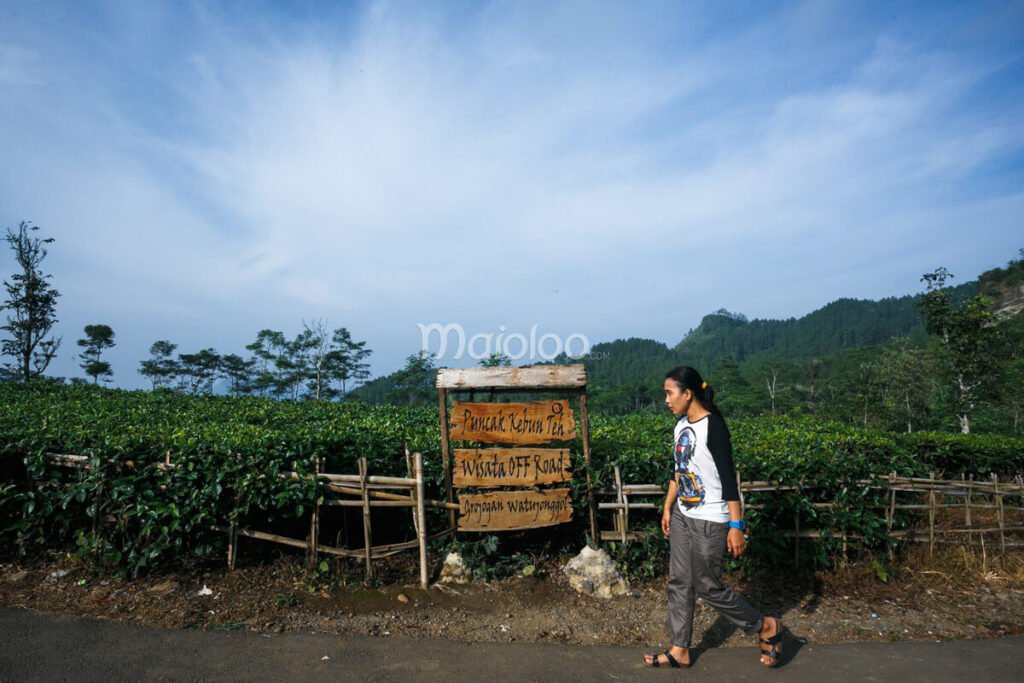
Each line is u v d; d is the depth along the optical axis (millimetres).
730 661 3674
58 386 14047
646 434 7391
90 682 3143
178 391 14812
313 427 7461
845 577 5109
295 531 5000
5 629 3695
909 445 8602
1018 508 6125
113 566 4578
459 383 4992
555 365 4973
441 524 5051
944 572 5316
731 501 3453
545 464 5004
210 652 3514
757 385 101500
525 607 4398
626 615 4344
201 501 4500
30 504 4648
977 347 30812
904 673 3557
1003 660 3764
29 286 24141
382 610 4238
